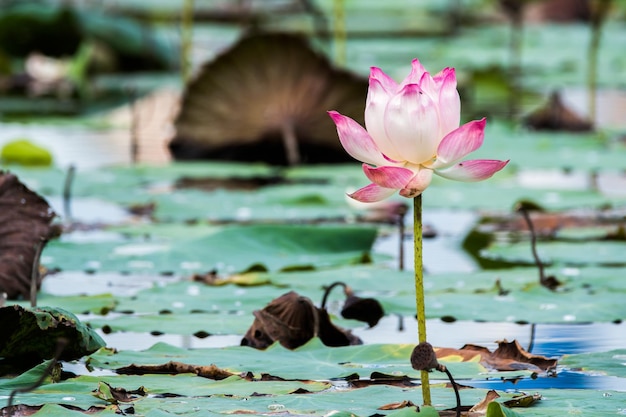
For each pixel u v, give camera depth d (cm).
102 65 2895
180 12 3769
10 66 2716
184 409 500
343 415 489
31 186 1339
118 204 1225
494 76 2453
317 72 1582
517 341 646
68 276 892
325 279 858
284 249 968
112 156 1694
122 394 529
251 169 1534
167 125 2066
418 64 502
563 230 1112
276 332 676
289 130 1596
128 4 3697
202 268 908
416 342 689
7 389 538
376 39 3566
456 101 485
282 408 504
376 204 1261
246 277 858
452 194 1323
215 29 3556
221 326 711
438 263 966
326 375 579
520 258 966
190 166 1552
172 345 635
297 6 3662
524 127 2008
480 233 1122
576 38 3747
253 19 3612
